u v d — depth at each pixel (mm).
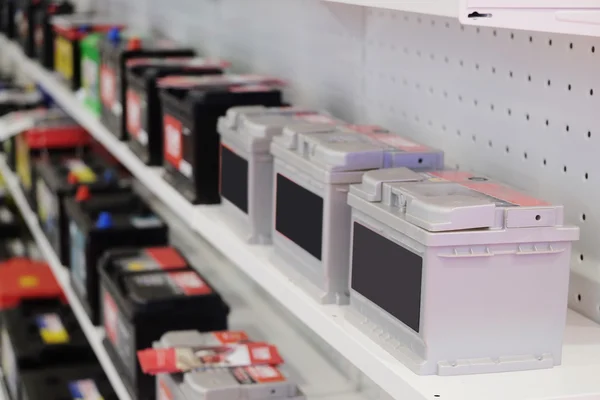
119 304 2541
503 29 1767
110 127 3139
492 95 1821
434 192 1357
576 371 1336
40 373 3420
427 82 2057
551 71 1645
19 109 4836
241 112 2086
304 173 1671
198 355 2152
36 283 4109
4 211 5234
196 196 2311
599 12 1129
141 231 2996
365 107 2355
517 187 1765
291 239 1758
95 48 3305
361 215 1470
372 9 2270
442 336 1301
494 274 1300
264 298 2990
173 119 2455
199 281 2602
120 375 2562
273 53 2865
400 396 1300
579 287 1618
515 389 1267
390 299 1390
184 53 3131
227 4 3201
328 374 2406
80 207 3234
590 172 1572
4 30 5488
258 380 2035
